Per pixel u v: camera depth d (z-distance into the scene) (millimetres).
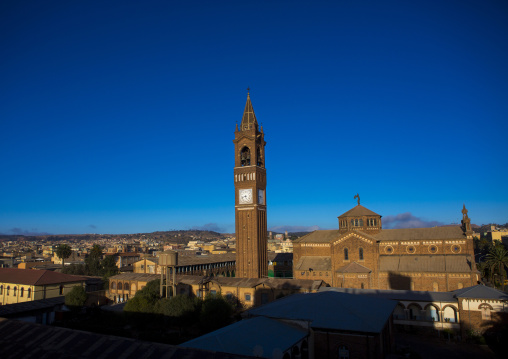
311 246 111812
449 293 73938
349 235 100000
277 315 50031
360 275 93375
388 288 94438
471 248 92938
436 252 96625
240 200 112000
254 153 111750
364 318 48812
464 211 96000
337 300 53938
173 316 69375
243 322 46531
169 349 25625
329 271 103000
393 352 55531
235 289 94750
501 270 104500
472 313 64625
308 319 47750
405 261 96812
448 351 57781
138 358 24469
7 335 28781
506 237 196625
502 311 62656
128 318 72125
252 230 109500
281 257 134375
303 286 88562
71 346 26344
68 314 81000
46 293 94062
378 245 99562
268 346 39938
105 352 25344
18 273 101125
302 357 45938
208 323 67375
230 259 144125
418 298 71375
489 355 55562
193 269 124625
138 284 105875
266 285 92375
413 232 102250
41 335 28328
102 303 107938
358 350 45656
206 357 24656
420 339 65062
